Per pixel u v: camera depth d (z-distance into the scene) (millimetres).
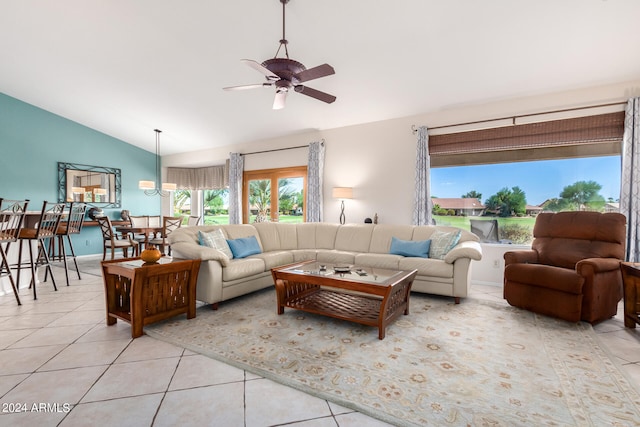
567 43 3047
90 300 3459
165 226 6055
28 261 4066
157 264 2658
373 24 3092
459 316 2984
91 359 2109
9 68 4676
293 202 5992
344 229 4746
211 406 1629
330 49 3484
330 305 2959
